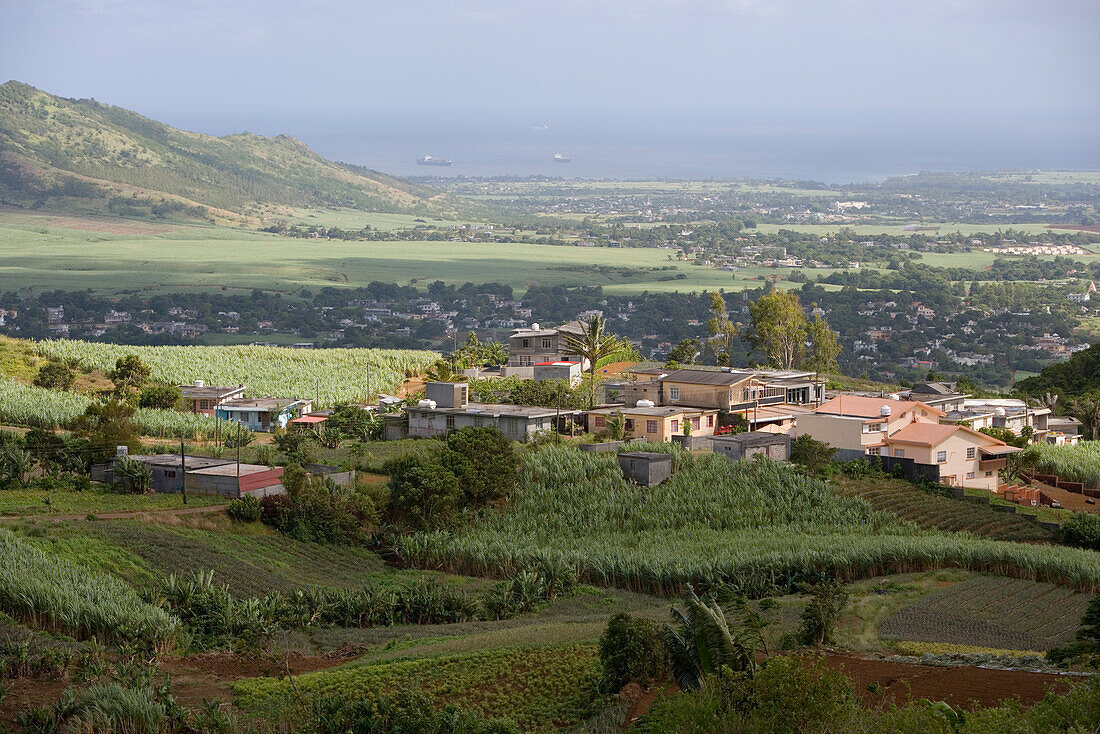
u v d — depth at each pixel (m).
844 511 64.44
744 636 32.84
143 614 37.69
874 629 42.75
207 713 29.25
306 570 51.03
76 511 53.94
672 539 58.69
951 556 54.84
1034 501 73.44
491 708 32.41
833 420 78.06
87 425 72.75
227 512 55.25
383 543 57.06
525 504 62.97
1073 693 23.86
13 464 60.56
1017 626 44.31
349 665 36.34
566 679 34.50
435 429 82.25
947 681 30.69
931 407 81.25
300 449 70.44
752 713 24.14
